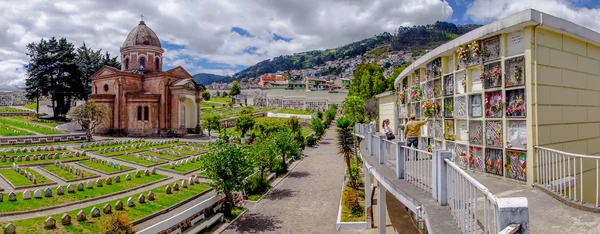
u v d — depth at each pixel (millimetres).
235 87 127438
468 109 10633
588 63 10383
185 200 17766
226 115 75688
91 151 33031
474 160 10391
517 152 8984
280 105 101312
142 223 14523
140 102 50781
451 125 11664
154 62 56875
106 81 52625
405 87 20516
